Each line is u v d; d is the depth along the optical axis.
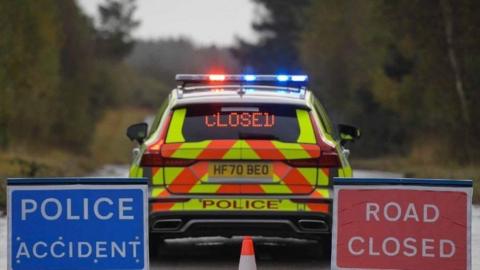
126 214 18.06
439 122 77.25
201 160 21.62
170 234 21.75
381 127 119.94
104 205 18.06
